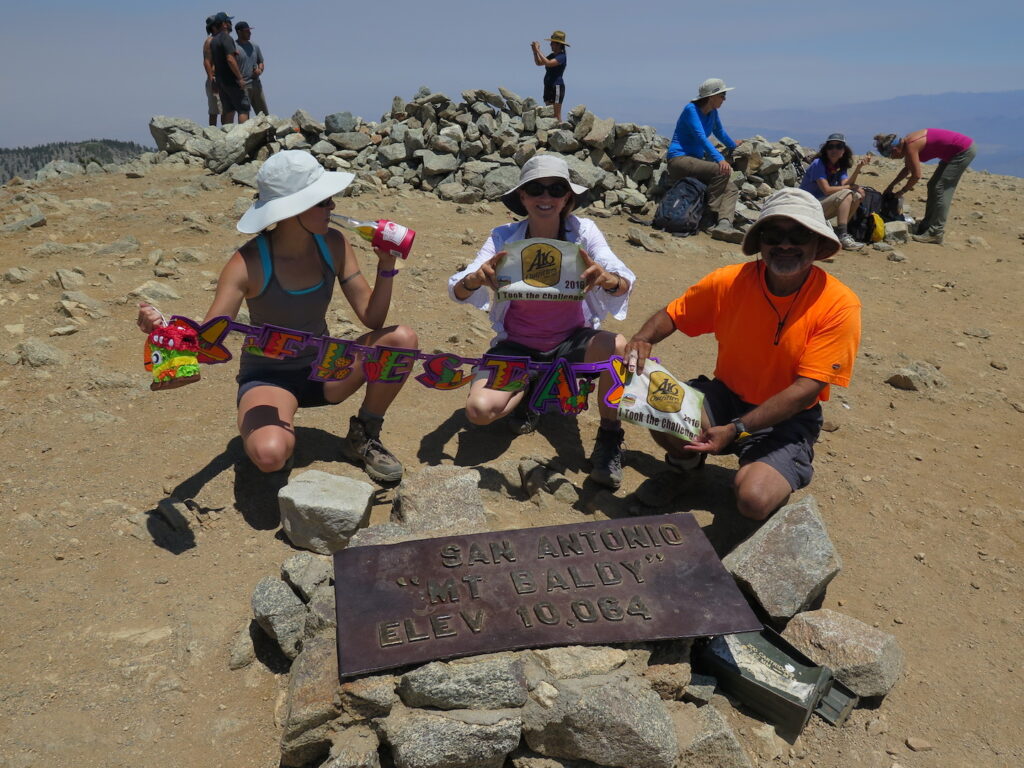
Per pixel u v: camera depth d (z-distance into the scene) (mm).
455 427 4234
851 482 3969
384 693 2248
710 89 8766
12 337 4656
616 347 3693
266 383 3471
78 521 3213
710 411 3463
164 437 3842
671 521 2986
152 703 2498
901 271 7914
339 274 3604
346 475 3668
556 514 3537
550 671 2373
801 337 3189
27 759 2262
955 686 2807
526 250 3555
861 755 2537
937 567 3424
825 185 8688
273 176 3172
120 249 6402
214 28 11016
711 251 8109
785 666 2676
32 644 2646
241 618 2844
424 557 2727
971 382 5281
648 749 2264
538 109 9664
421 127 9781
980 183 12781
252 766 2336
